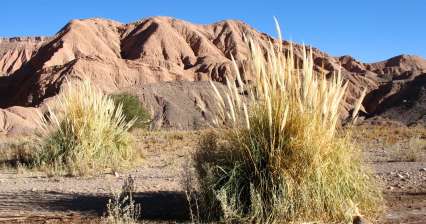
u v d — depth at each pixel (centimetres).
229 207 653
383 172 1143
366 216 686
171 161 1433
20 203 835
